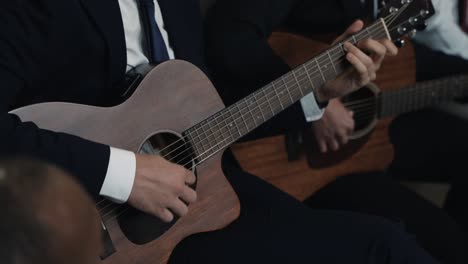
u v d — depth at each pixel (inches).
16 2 48.9
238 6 68.8
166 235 52.4
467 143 86.8
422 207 75.5
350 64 62.1
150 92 52.4
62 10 49.5
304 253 54.2
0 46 48.5
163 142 53.4
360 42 61.9
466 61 87.0
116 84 53.8
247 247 54.1
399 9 63.4
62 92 52.2
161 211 49.9
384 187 76.9
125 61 53.1
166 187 49.5
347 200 75.4
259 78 67.3
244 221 56.5
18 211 22.2
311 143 73.3
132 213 50.4
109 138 50.4
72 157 46.6
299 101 65.1
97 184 47.3
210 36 68.6
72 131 49.2
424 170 88.5
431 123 87.7
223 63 67.4
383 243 54.9
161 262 52.1
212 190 55.2
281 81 58.4
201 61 60.7
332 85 65.5
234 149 69.2
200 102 54.8
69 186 23.2
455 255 73.9
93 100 53.5
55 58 50.3
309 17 73.8
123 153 48.6
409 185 97.2
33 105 48.2
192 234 54.4
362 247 54.8
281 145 71.3
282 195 60.3
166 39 58.5
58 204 22.6
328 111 72.7
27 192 22.5
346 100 77.0
